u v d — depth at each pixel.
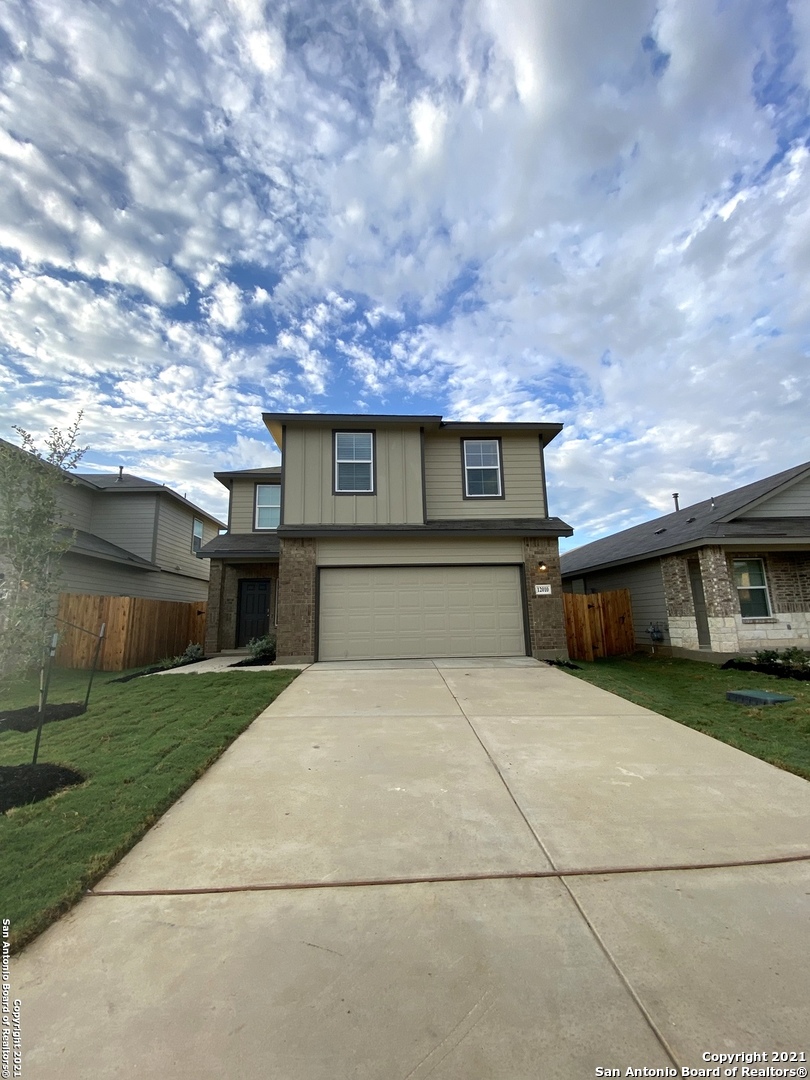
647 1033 1.72
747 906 2.45
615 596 13.54
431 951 2.15
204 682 8.06
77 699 7.04
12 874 2.71
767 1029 1.73
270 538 14.18
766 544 11.02
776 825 3.26
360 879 2.71
